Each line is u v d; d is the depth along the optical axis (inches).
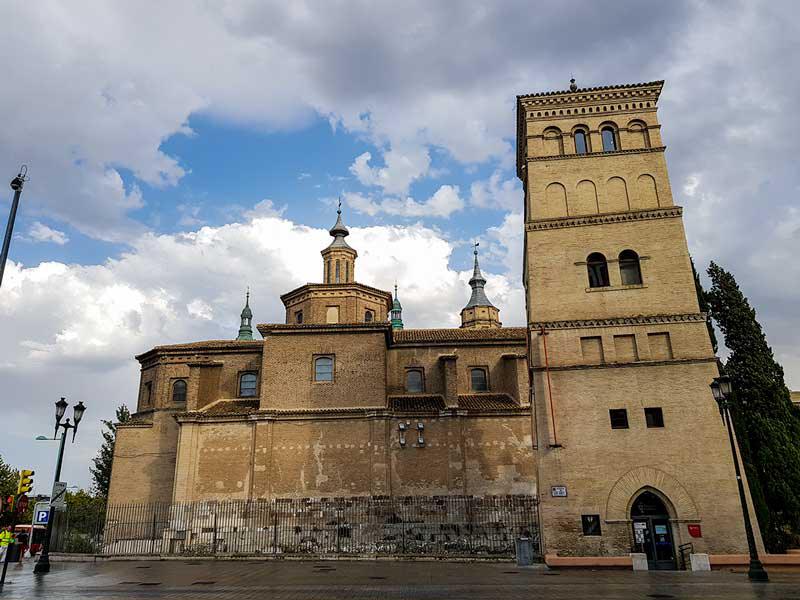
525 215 1498.5
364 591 778.8
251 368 1831.9
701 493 1063.0
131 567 1171.9
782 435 1278.3
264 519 1503.4
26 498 1070.4
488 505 1515.7
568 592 747.4
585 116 1358.3
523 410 1617.9
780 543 1159.6
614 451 1103.0
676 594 717.3
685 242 1221.7
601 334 1178.6
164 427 1808.6
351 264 2480.3
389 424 1600.6
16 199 912.3
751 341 1390.3
